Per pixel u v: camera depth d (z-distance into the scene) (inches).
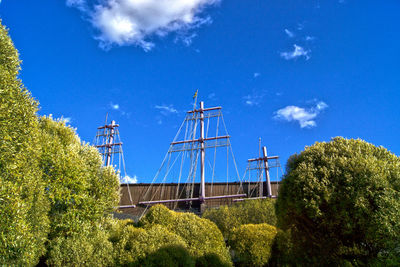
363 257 447.8
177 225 590.2
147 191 1904.5
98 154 739.4
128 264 472.4
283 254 651.5
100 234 557.3
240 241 682.8
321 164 512.4
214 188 1931.6
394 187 434.0
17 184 424.5
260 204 1035.9
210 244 592.4
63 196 559.5
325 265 478.0
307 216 503.5
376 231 403.9
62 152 589.6
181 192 1898.4
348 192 447.5
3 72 407.2
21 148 437.7
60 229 557.6
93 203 624.1
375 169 444.8
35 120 496.4
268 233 689.6
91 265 476.1
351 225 435.5
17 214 388.8
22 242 395.5
